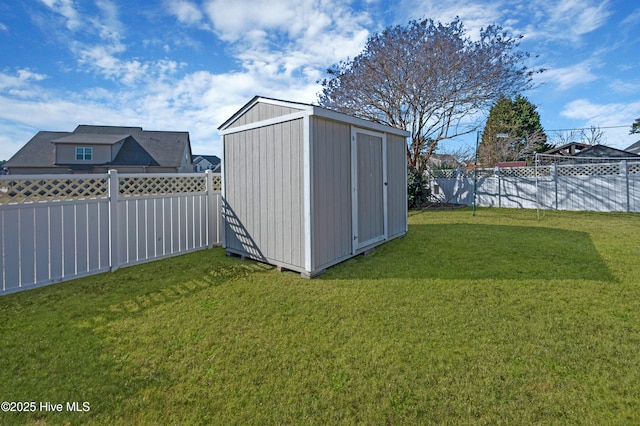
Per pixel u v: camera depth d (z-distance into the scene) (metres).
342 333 2.52
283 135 4.12
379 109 12.52
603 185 9.78
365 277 3.88
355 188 4.67
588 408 1.70
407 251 5.12
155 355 2.27
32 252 3.67
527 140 21.86
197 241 5.53
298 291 3.46
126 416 1.71
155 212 4.89
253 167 4.60
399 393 1.84
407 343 2.35
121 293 3.50
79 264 4.05
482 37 11.42
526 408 1.71
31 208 3.66
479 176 12.63
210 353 2.28
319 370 2.06
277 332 2.55
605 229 6.70
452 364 2.09
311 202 3.86
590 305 2.93
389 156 5.70
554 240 5.69
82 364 2.17
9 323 2.79
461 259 4.58
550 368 2.03
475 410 1.71
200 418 1.69
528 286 3.45
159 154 24.22
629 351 2.20
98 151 21.53
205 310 3.01
